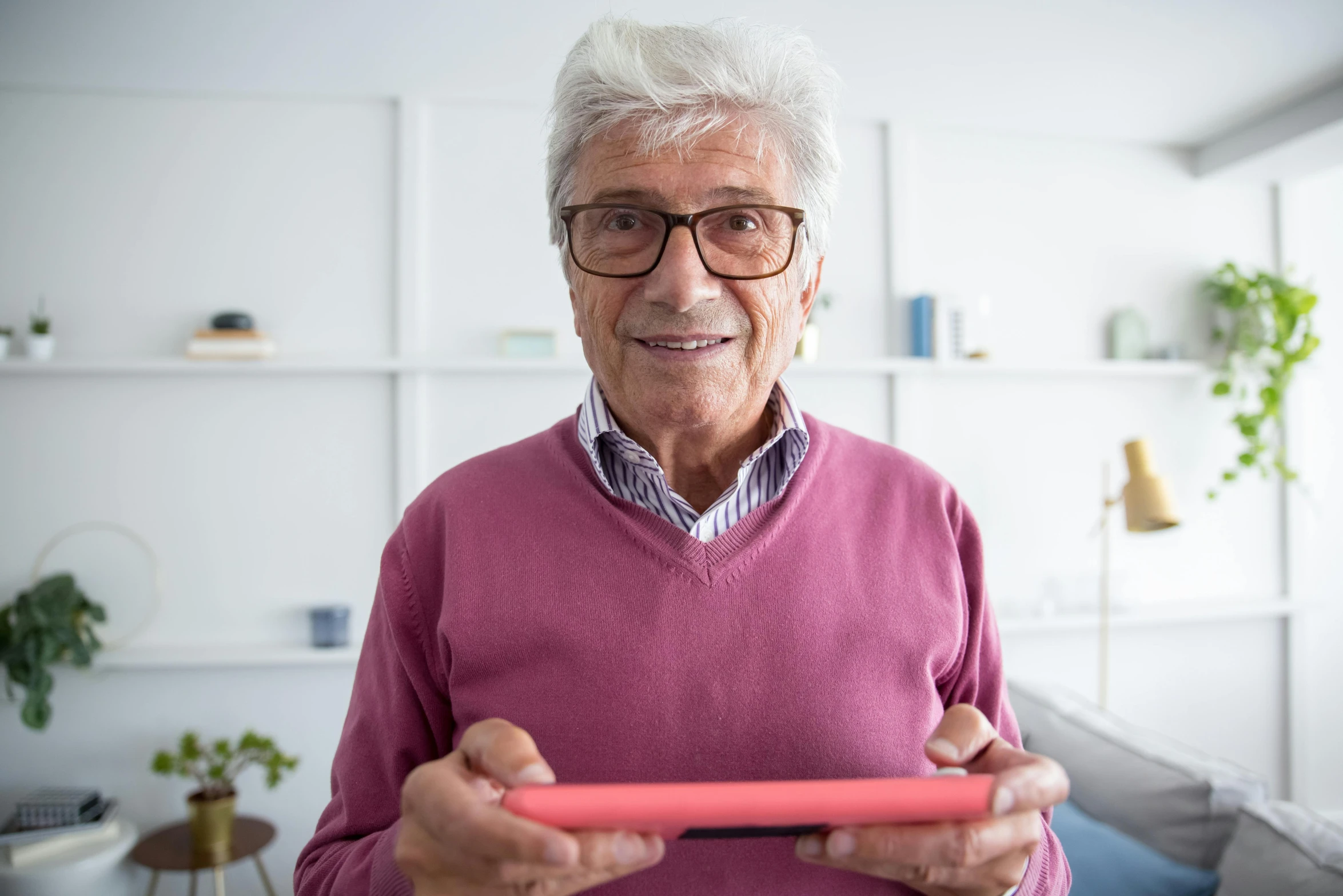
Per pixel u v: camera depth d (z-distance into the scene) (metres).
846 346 2.85
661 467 0.83
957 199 2.93
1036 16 2.16
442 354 2.64
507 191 2.68
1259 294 2.96
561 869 0.49
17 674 2.29
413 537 0.84
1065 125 2.89
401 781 0.80
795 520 0.80
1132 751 1.98
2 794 2.46
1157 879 1.62
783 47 0.75
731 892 0.70
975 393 2.92
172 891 2.46
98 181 2.53
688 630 0.74
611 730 0.71
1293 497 3.13
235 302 2.58
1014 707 2.42
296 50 2.31
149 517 2.54
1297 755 3.09
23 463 2.49
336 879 0.73
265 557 2.58
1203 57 2.39
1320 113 2.61
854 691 0.74
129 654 2.43
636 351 0.75
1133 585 3.03
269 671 2.55
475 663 0.76
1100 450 3.01
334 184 2.62
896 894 0.72
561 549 0.78
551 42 2.29
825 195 0.83
